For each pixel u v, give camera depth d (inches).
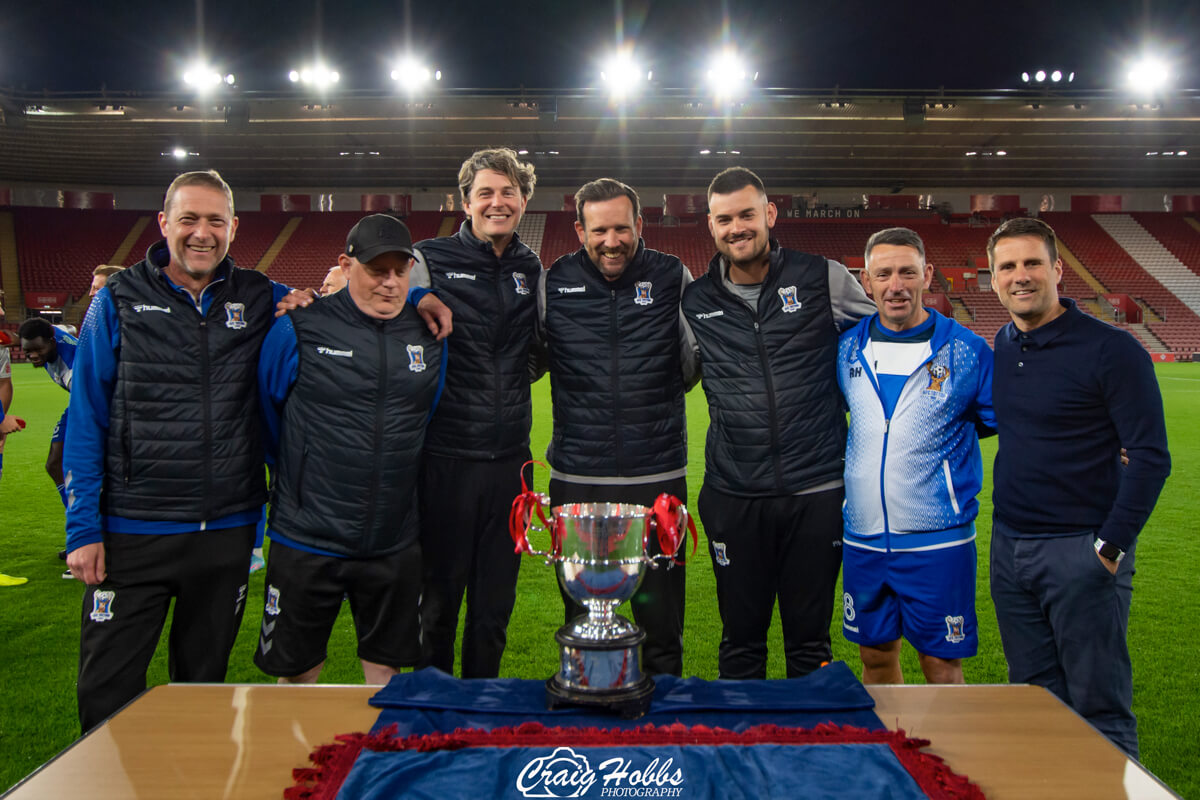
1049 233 89.7
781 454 104.3
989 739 51.0
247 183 1222.3
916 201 1236.5
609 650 53.9
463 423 107.3
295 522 91.7
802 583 105.6
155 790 45.4
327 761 47.5
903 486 96.5
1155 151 1033.5
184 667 91.3
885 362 99.4
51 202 1198.3
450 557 108.8
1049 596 88.3
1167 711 112.9
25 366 942.4
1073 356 87.0
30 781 46.1
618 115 896.3
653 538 109.5
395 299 91.6
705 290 109.6
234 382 91.4
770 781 45.2
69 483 85.3
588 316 111.3
